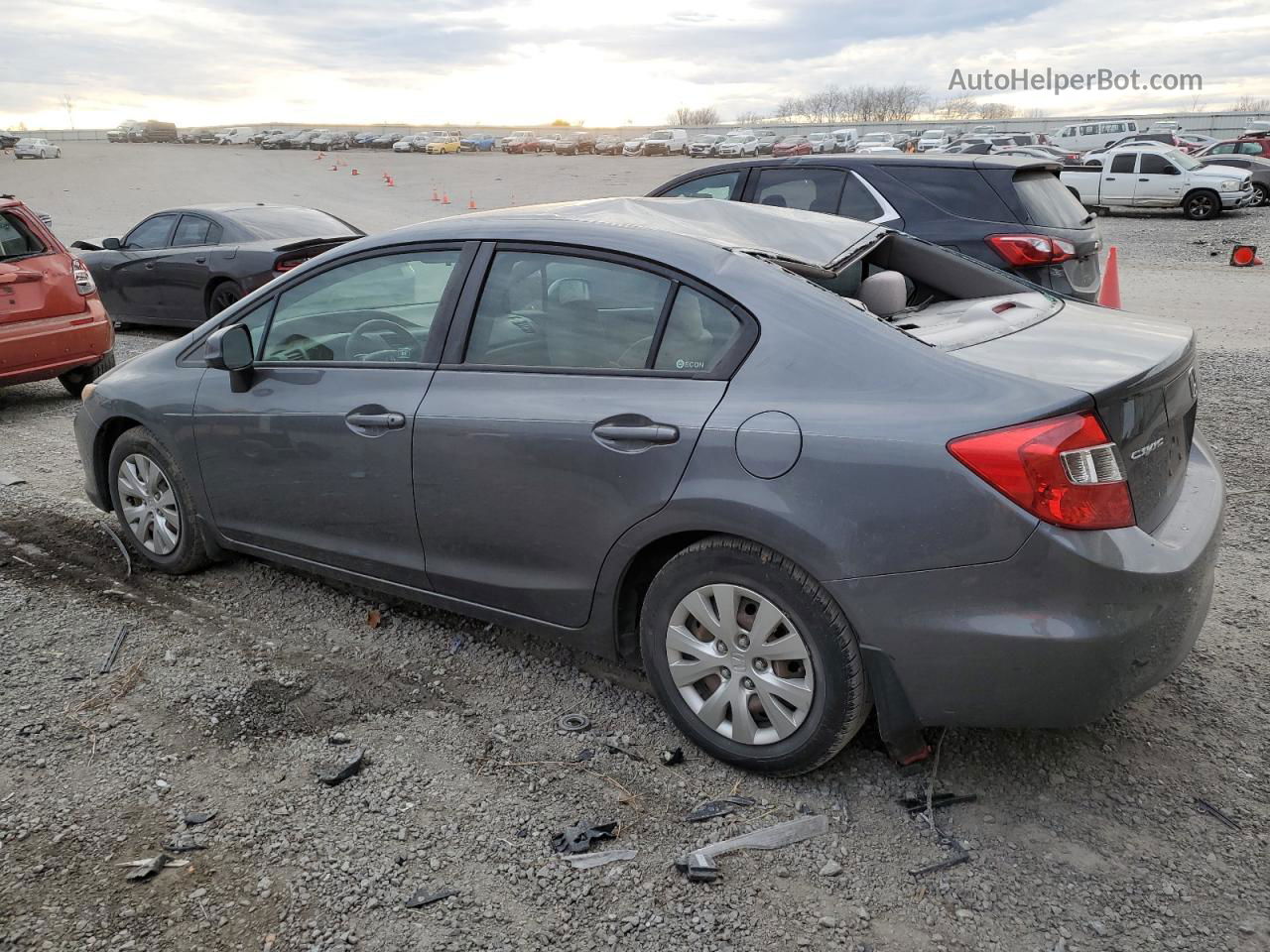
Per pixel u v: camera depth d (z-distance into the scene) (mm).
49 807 2865
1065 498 2420
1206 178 23859
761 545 2785
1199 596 2670
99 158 73438
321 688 3543
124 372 4559
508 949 2340
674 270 3021
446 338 3436
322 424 3662
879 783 2945
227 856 2662
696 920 2420
